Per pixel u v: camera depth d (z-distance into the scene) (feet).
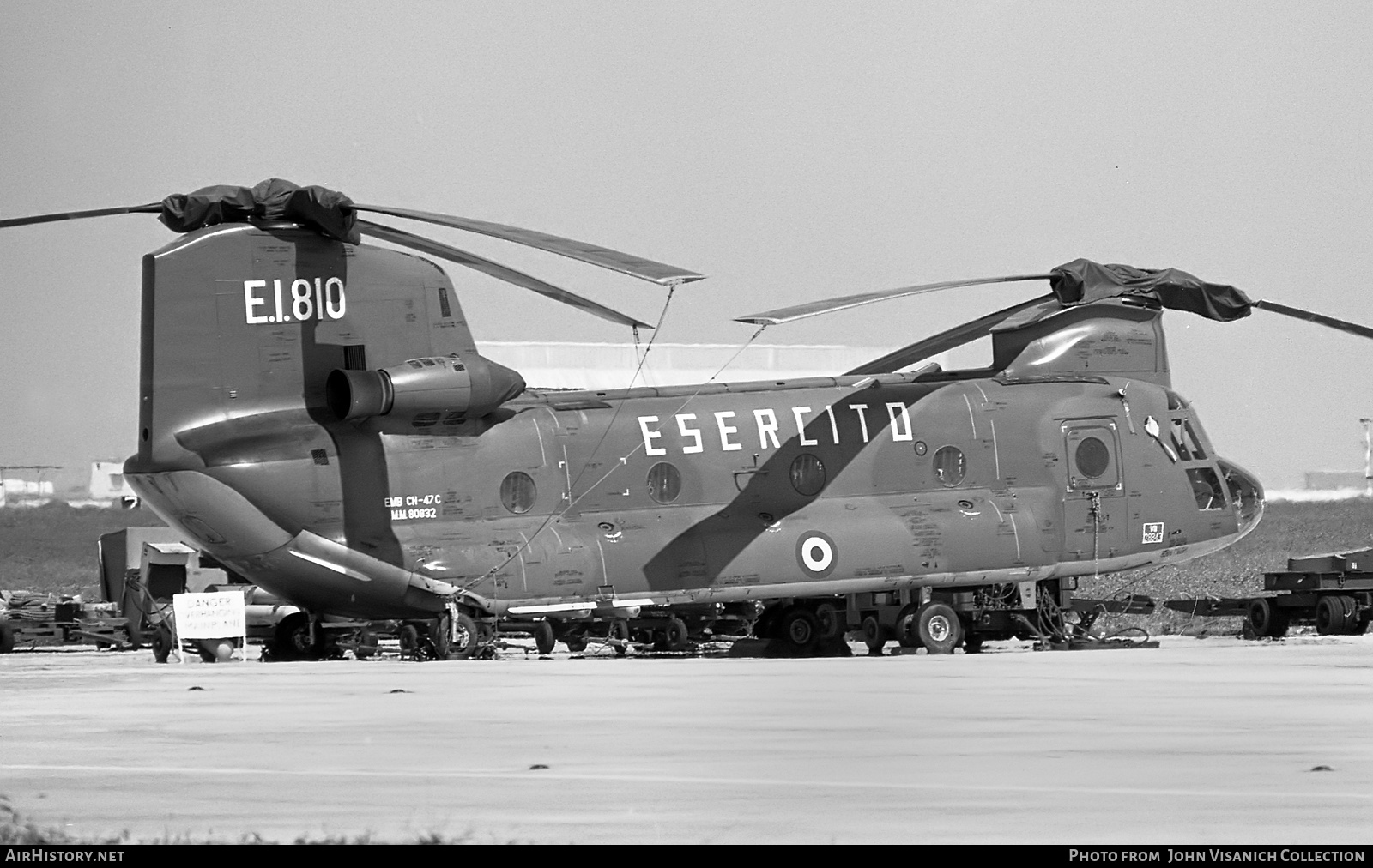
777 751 154.40
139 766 147.43
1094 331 392.47
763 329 311.68
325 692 231.91
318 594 335.26
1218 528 392.06
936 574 366.84
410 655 350.43
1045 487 377.71
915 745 159.12
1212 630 478.18
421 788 131.75
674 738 167.12
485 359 342.03
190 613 348.18
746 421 364.58
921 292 339.16
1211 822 113.09
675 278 270.26
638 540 350.23
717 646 411.13
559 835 108.06
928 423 373.81
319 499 327.88
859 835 107.96
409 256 341.00
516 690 231.91
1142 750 154.10
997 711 194.59
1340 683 240.53
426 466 337.31
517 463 345.92
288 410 327.06
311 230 328.90
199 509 321.93
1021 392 381.60
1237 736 166.30
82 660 395.14
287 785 134.41
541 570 341.00
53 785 135.54
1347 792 127.34
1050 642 381.19
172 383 319.68
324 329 329.72
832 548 360.07
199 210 324.19
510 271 331.98
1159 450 388.16
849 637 391.86
